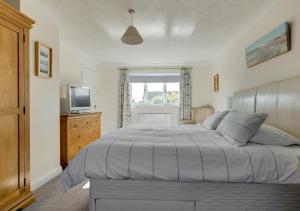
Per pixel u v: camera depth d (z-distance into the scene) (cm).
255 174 158
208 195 168
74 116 354
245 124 194
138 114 642
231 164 161
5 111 177
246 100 312
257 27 299
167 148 174
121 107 630
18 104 194
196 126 337
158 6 267
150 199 171
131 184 171
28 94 209
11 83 184
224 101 465
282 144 185
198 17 299
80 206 214
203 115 577
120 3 260
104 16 297
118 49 478
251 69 317
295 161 159
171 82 633
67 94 401
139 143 187
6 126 178
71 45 444
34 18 261
